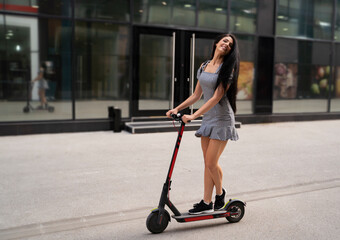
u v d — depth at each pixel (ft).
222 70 10.57
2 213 12.36
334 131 32.53
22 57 28.48
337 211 12.88
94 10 30.32
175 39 32.81
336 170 18.79
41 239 10.41
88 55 30.53
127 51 31.86
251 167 19.12
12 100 28.40
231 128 11.24
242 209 11.85
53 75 29.53
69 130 29.45
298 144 25.90
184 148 23.67
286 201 13.91
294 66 39.73
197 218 11.09
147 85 32.53
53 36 29.27
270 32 37.83
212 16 34.76
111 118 30.86
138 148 23.44
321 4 40.78
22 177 16.62
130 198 13.99
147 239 10.48
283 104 39.37
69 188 15.15
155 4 32.30
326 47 41.65
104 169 18.20
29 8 28.30
